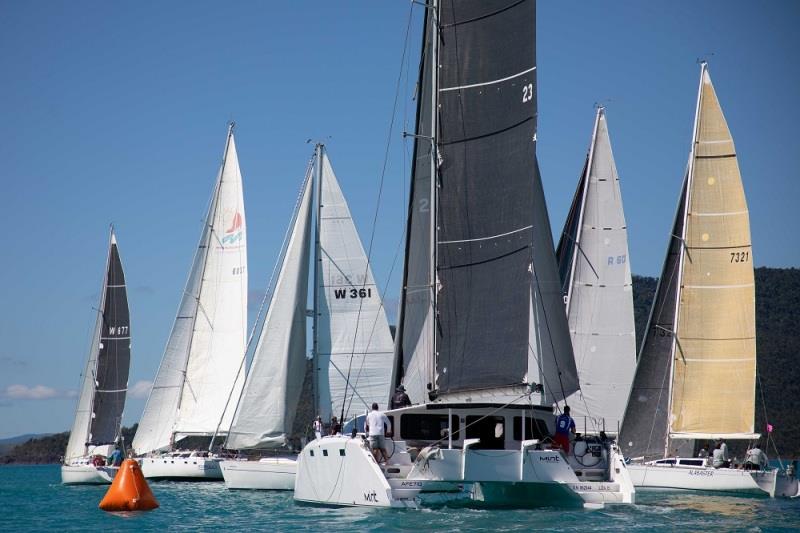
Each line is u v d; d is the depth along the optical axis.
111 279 114.19
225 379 104.88
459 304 52.97
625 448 83.38
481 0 53.72
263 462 81.81
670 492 75.12
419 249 57.16
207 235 107.12
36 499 82.38
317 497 56.59
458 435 51.81
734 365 80.69
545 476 49.22
